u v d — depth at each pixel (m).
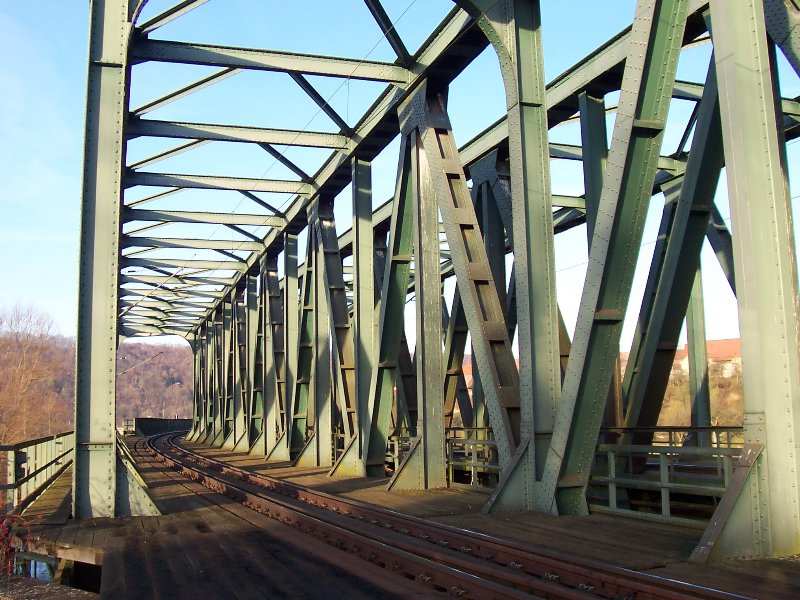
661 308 11.48
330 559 8.16
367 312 18.88
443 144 14.84
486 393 12.83
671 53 9.61
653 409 11.92
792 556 7.40
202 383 51.56
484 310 13.34
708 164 10.75
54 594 7.28
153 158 19.86
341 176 20.31
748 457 7.53
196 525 10.61
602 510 10.96
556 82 14.45
